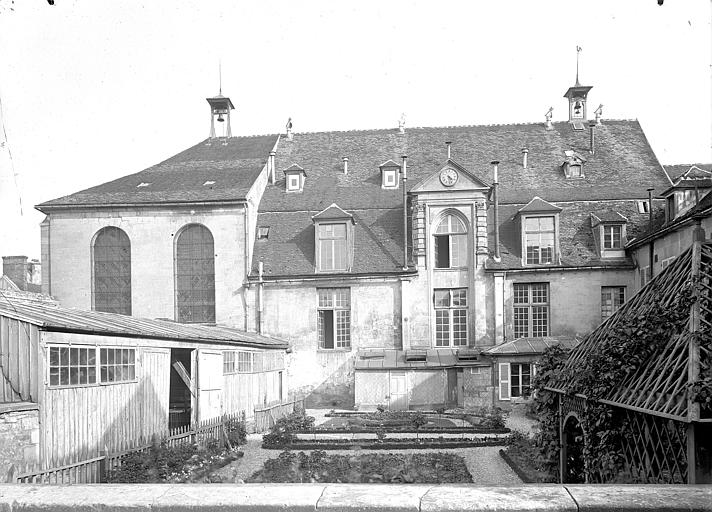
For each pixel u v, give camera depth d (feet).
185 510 13.57
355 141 128.16
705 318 25.20
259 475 48.14
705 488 13.89
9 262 123.85
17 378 40.01
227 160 122.83
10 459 36.99
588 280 100.89
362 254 106.01
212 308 105.70
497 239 104.17
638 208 106.32
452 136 127.13
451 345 103.91
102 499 13.83
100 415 47.19
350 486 14.38
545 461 41.27
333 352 103.04
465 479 47.47
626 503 13.09
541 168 117.70
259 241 109.29
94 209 106.73
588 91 128.57
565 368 36.52
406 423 78.54
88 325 45.68
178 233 106.32
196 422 63.05
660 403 23.80
